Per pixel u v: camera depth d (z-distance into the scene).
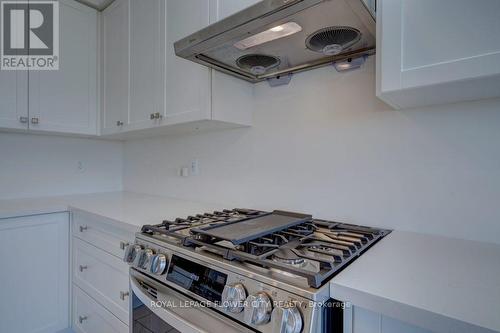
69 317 1.74
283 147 1.37
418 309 0.50
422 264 0.71
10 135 1.92
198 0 1.28
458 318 0.47
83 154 2.27
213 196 1.70
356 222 1.15
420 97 0.85
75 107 1.96
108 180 2.42
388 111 1.07
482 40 0.64
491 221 0.88
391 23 0.75
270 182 1.42
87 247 1.55
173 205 1.65
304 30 0.93
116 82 1.89
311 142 1.27
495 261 0.73
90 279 1.52
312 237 0.89
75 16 1.95
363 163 1.13
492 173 0.87
